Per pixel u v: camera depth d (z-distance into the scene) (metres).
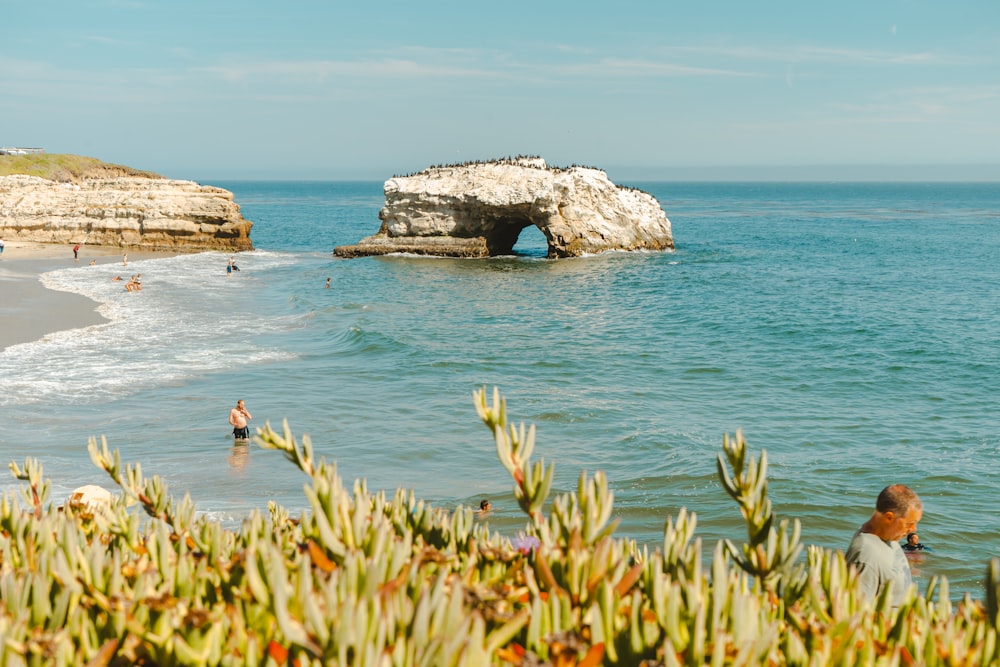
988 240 123.56
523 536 3.64
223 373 34.62
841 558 3.41
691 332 48.31
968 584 16.28
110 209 90.00
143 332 43.72
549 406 30.39
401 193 86.75
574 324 50.84
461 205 84.69
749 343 44.97
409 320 50.84
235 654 2.74
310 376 34.66
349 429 27.20
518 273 75.00
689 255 90.50
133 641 2.81
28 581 2.92
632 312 55.81
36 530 3.74
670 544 3.34
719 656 2.48
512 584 3.27
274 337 43.62
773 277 74.75
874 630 3.14
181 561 3.24
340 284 67.19
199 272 72.75
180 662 2.79
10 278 64.38
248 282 67.12
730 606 2.90
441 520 3.93
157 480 4.13
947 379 36.38
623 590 2.87
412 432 26.95
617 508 20.33
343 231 148.50
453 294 63.06
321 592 2.73
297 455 3.47
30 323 45.12
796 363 39.62
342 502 3.21
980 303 60.44
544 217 83.50
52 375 32.91
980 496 21.45
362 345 41.25
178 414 27.98
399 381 34.31
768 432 27.64
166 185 93.38
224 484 21.19
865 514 20.30
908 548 18.03
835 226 161.25
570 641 2.50
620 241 88.19
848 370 38.06
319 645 2.43
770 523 3.25
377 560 2.93
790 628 3.06
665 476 22.70
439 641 2.36
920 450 25.67
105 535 4.20
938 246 112.44
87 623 2.93
